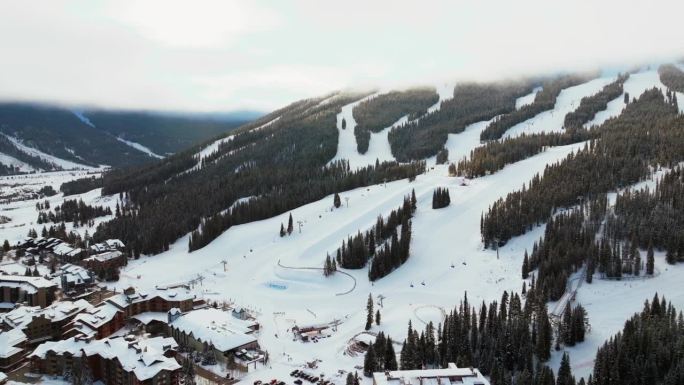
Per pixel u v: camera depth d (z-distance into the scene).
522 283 181.12
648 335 124.25
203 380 128.25
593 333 143.50
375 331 155.75
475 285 187.62
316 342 151.88
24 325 146.00
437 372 109.06
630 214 197.25
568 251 178.62
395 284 198.50
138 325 160.62
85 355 125.06
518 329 134.12
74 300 184.12
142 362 117.81
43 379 126.69
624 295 161.88
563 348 138.50
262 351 142.88
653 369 117.38
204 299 187.75
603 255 174.88
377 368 130.25
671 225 184.75
